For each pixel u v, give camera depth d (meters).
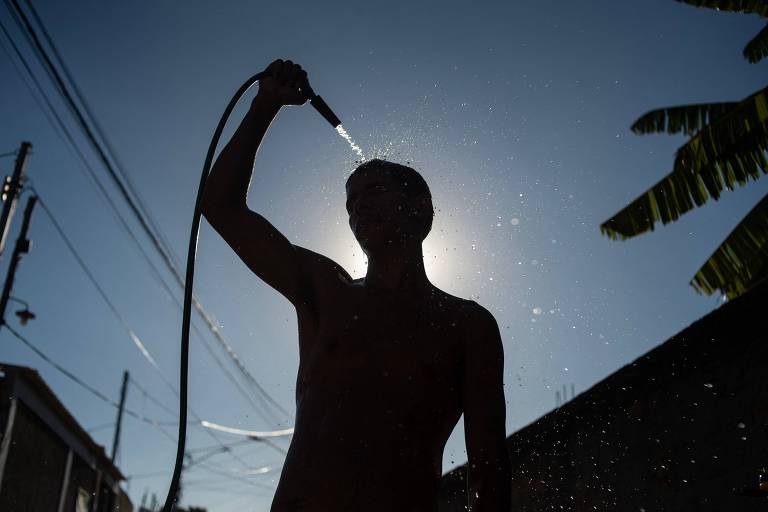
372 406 1.34
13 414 14.41
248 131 1.74
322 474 1.27
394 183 1.63
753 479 4.33
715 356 4.75
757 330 4.43
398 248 1.57
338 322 1.47
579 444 6.05
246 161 1.72
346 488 1.26
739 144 7.52
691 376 4.94
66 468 18.58
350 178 1.68
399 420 1.33
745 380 4.50
